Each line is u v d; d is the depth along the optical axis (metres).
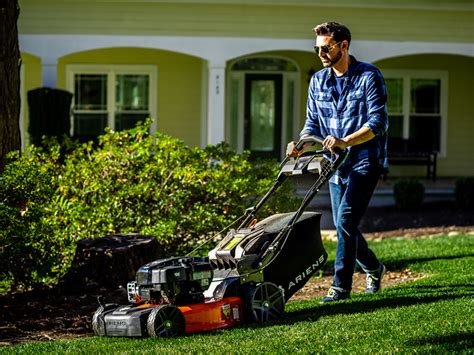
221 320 9.84
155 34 22.05
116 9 21.94
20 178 12.20
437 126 26.16
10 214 11.92
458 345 8.48
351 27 22.53
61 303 12.13
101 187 13.49
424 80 26.06
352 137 10.62
